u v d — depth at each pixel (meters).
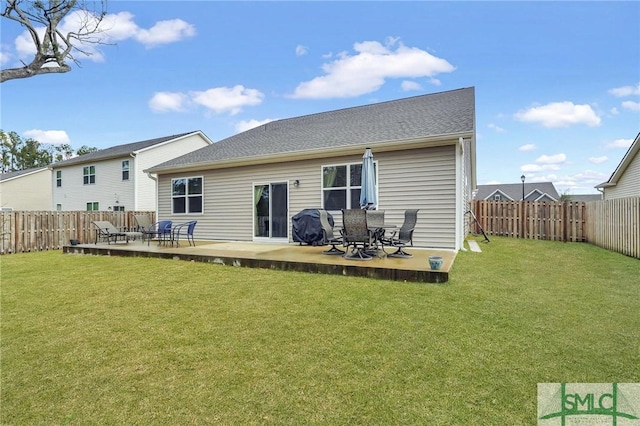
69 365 3.04
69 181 23.22
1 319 4.21
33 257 9.63
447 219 8.29
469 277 5.78
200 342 3.45
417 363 2.94
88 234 13.31
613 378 2.68
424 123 9.22
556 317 3.96
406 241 7.27
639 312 4.12
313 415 2.30
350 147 8.98
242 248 9.21
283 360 3.04
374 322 3.86
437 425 2.17
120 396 2.57
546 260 7.63
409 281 5.51
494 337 3.43
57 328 3.91
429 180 8.48
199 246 9.91
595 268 6.71
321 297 4.79
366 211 6.79
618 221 8.80
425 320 3.88
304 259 6.87
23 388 2.70
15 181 27.72
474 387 2.58
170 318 4.15
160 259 8.30
